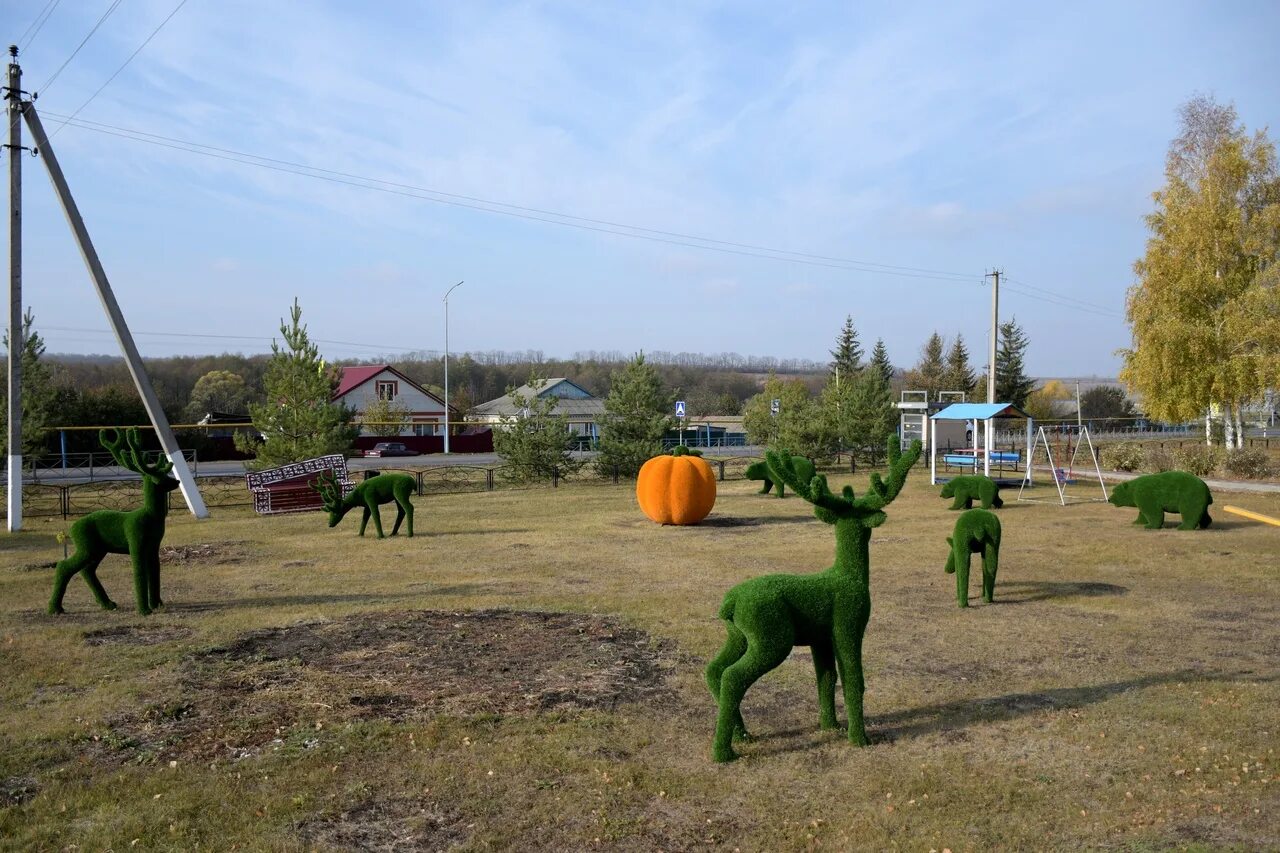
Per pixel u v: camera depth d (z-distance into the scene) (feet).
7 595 36.96
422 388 207.82
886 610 33.45
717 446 183.93
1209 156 109.50
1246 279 105.70
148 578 34.32
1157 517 54.24
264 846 15.34
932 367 223.92
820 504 20.13
